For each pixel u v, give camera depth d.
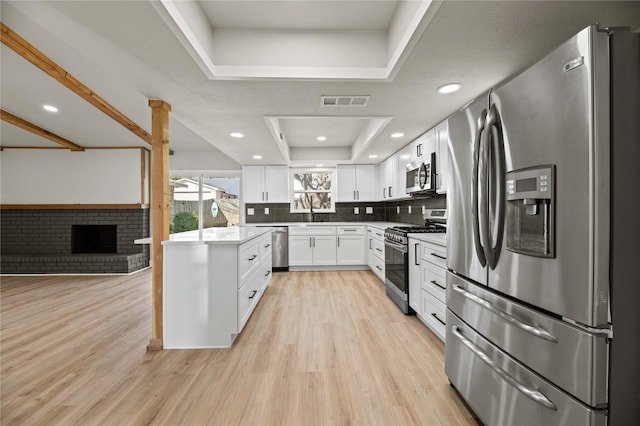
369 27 2.04
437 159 3.06
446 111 2.71
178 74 1.97
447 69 1.94
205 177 6.04
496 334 1.33
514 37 1.59
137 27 1.49
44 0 1.29
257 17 1.91
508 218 1.24
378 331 2.67
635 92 0.92
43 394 1.77
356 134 4.76
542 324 1.09
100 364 2.12
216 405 1.66
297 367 2.06
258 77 2.01
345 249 5.38
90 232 5.75
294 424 1.51
